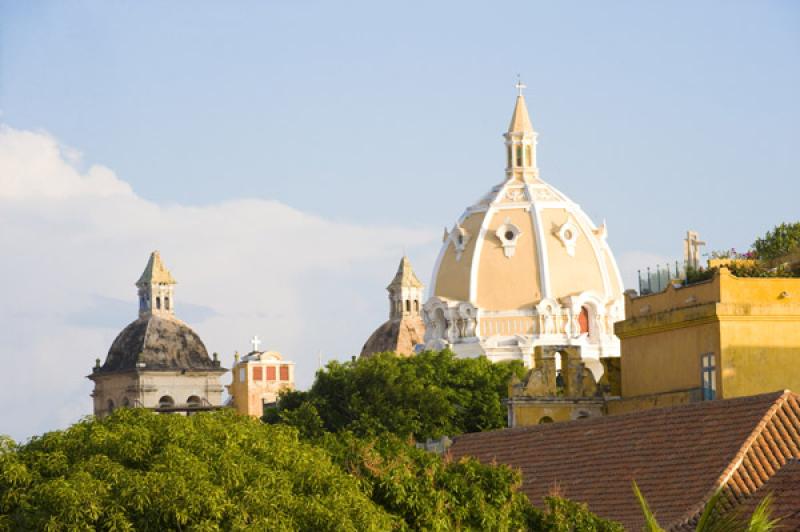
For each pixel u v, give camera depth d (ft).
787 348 487.61
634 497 405.18
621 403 531.09
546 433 457.68
